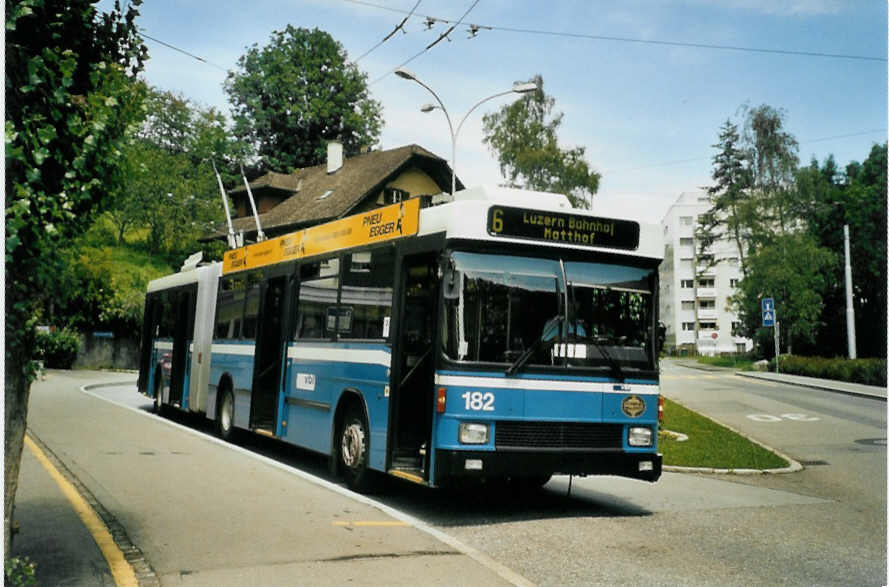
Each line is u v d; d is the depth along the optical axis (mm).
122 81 5219
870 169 57469
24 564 4434
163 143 54969
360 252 10375
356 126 58375
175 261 49750
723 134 68312
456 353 8164
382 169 44875
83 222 5137
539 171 52094
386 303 9547
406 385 9141
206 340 16328
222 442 13164
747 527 8602
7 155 4066
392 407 9117
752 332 57188
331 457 10562
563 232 8758
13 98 4266
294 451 14273
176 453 11695
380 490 9945
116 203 5336
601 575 6430
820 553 7441
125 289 43062
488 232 8391
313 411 11312
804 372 39938
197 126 55281
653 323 9117
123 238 48406
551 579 6281
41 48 4695
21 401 4445
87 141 4754
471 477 8156
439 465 8070
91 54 5148
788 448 15938
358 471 9883
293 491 9000
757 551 7469
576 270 8781
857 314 55125
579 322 8695
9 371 4316
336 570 5902
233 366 14562
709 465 13305
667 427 18375
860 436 17781
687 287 103125
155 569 5836
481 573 5953
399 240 9383
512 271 8484
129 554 6203
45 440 12703
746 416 21750
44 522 7074
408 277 9242
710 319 101500
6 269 4230
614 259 9016
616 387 8766
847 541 7984
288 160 57906
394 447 9047
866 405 25250
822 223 56406
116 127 5129
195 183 49969
